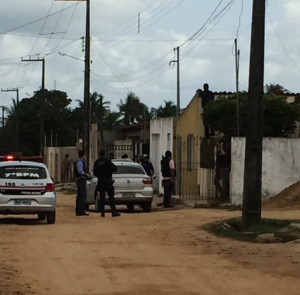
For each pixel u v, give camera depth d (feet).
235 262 38.40
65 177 195.31
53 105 267.59
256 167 53.06
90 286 31.12
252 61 52.75
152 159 120.67
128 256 40.29
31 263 37.63
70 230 54.13
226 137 88.53
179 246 45.11
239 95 89.10
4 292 29.66
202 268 36.22
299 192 71.20
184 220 61.11
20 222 62.64
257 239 47.39
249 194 53.06
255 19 52.54
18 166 60.44
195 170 96.22
